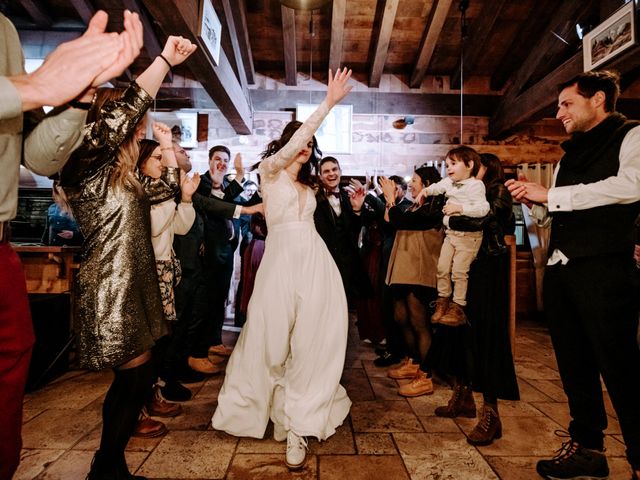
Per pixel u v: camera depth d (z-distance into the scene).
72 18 5.14
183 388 2.43
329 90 1.70
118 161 1.32
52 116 0.82
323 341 1.86
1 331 0.80
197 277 2.56
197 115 6.01
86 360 1.23
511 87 5.64
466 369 2.10
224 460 1.72
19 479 1.55
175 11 2.94
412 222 2.52
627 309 1.41
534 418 2.22
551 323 1.66
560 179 1.64
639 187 1.32
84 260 1.27
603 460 1.58
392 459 1.75
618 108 5.78
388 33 5.17
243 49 5.31
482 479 1.60
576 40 5.00
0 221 0.79
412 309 2.63
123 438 1.32
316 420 1.72
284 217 1.93
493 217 1.93
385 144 6.14
